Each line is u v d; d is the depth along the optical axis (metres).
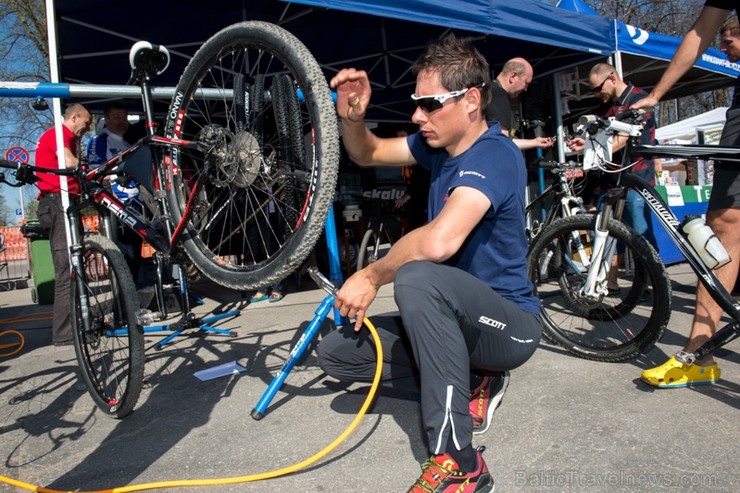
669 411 2.08
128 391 2.24
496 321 1.70
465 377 1.53
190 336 3.75
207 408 2.45
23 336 4.03
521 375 2.60
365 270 1.77
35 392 2.84
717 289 2.17
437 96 1.71
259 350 3.29
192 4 4.25
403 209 6.21
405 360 2.12
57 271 3.85
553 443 1.89
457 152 1.85
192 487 1.77
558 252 3.17
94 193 2.54
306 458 1.92
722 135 2.33
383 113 8.16
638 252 2.54
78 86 2.50
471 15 4.09
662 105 18.50
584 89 8.27
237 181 1.93
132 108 6.10
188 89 2.10
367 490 1.68
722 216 2.28
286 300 5.05
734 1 2.25
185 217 2.05
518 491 1.61
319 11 4.64
